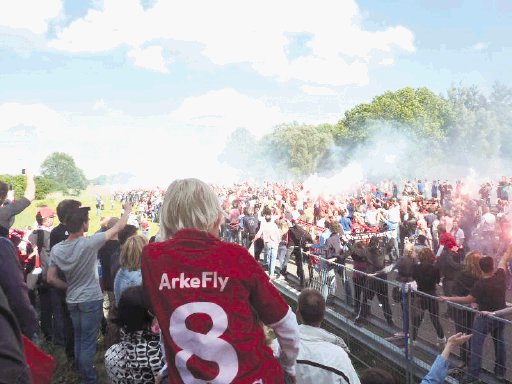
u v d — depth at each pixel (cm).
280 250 1247
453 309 560
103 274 698
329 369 289
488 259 598
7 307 130
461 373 548
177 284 184
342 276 820
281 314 190
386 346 674
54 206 5616
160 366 321
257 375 179
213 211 207
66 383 600
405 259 827
